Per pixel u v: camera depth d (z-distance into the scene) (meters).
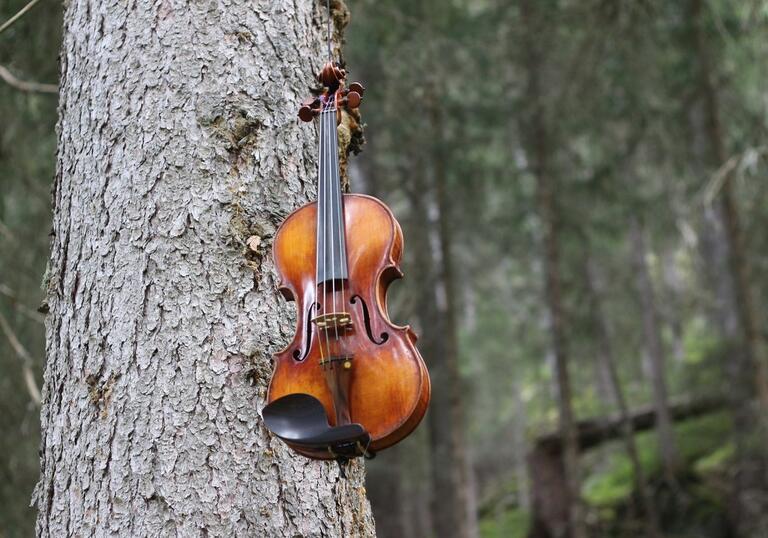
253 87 2.95
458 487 11.83
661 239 14.18
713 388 16.12
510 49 11.98
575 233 13.96
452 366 12.16
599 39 10.58
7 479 6.90
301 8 3.15
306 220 2.69
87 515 2.62
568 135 12.58
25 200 7.74
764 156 9.57
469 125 12.66
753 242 11.84
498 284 19.58
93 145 2.93
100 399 2.70
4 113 6.87
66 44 3.13
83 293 2.81
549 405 23.69
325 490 2.76
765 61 10.63
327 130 2.78
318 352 2.48
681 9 11.14
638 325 18.41
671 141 12.07
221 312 2.73
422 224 12.42
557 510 15.68
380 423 2.36
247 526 2.60
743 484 12.75
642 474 14.99
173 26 2.95
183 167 2.84
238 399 2.67
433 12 10.44
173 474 2.60
